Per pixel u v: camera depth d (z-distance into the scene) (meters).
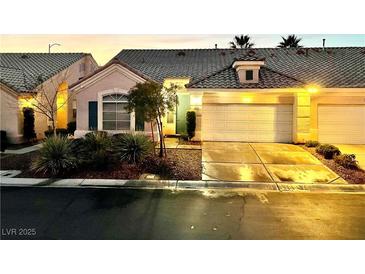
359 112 17.53
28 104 18.17
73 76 22.94
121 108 17.20
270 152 14.90
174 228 6.81
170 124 19.52
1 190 9.53
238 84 17.20
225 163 12.73
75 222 7.12
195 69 21.88
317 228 6.85
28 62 22.50
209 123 17.98
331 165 12.50
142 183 10.28
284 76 17.81
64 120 22.17
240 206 8.23
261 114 17.86
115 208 8.03
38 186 9.97
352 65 19.98
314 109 17.61
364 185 10.16
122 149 12.32
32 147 16.53
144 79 16.92
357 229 6.81
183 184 10.24
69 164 11.22
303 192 9.56
